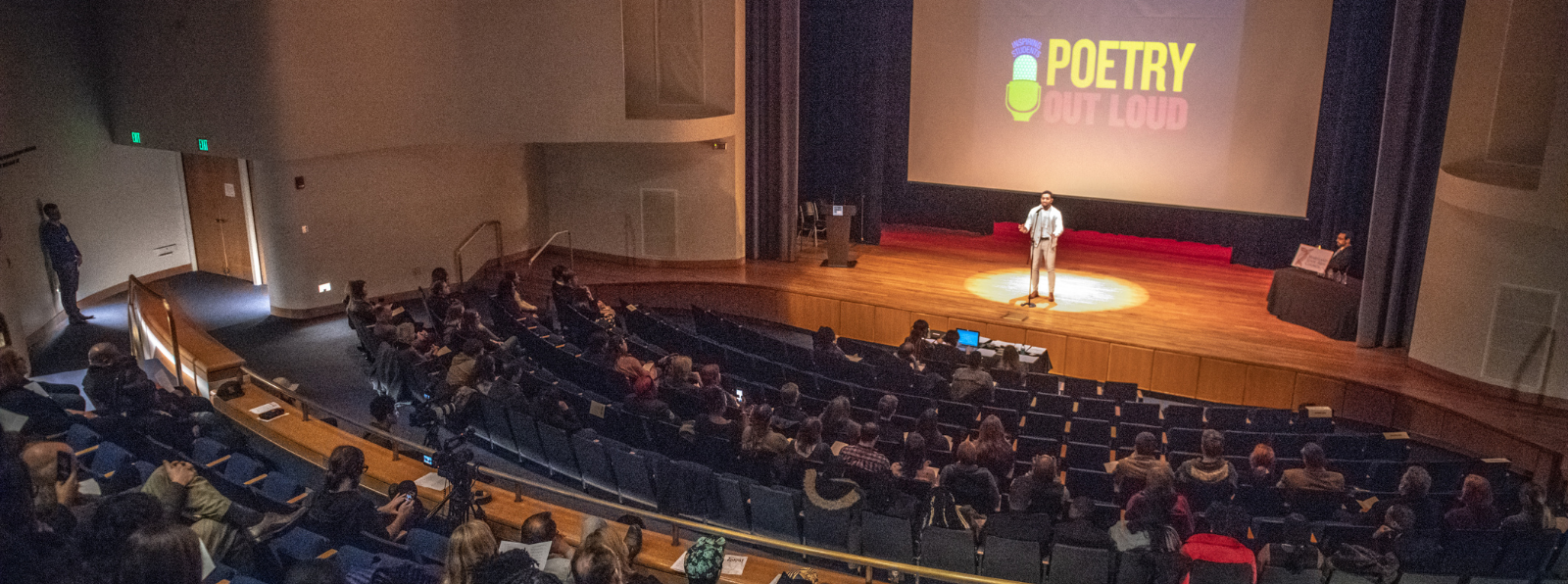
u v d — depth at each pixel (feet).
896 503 20.93
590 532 13.19
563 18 42.86
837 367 33.86
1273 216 46.16
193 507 15.61
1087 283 45.73
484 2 42.83
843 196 53.72
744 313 46.26
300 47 38.60
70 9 40.83
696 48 46.75
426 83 42.52
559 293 39.04
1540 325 32.27
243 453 22.85
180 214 47.19
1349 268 44.80
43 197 39.50
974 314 41.01
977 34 50.21
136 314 36.14
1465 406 32.78
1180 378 37.32
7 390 21.39
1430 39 34.91
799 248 52.60
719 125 45.98
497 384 27.14
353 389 34.68
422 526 18.86
